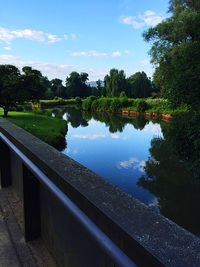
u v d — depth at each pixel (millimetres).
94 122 44719
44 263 2055
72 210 1218
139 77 81500
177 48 24250
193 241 835
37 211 2307
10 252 2201
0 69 30000
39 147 2133
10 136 2736
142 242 829
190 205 11602
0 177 3578
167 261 747
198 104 11516
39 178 1621
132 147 23781
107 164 18344
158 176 15438
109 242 946
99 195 1188
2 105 30922
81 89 106312
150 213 1021
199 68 11297
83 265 1576
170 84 12250
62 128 28641
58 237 1943
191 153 11273
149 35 29875
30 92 31281
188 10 27062
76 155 20938
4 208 2959
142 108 55688
